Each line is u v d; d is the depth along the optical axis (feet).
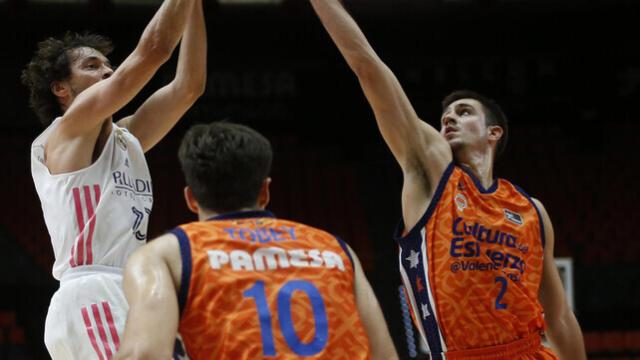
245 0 78.74
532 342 17.19
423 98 88.74
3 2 74.74
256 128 88.99
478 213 17.22
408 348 70.69
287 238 11.92
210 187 11.97
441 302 16.67
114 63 78.54
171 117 19.02
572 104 89.61
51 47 18.53
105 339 15.88
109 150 17.19
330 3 16.75
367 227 81.05
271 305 11.24
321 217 82.02
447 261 16.74
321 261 11.86
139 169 17.72
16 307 71.36
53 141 17.08
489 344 16.65
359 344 11.54
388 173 87.15
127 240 16.88
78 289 16.16
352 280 12.16
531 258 17.63
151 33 16.20
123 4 76.48
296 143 89.30
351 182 86.17
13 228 76.48
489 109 18.89
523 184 84.12
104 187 16.85
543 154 87.66
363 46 16.67
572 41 83.25
